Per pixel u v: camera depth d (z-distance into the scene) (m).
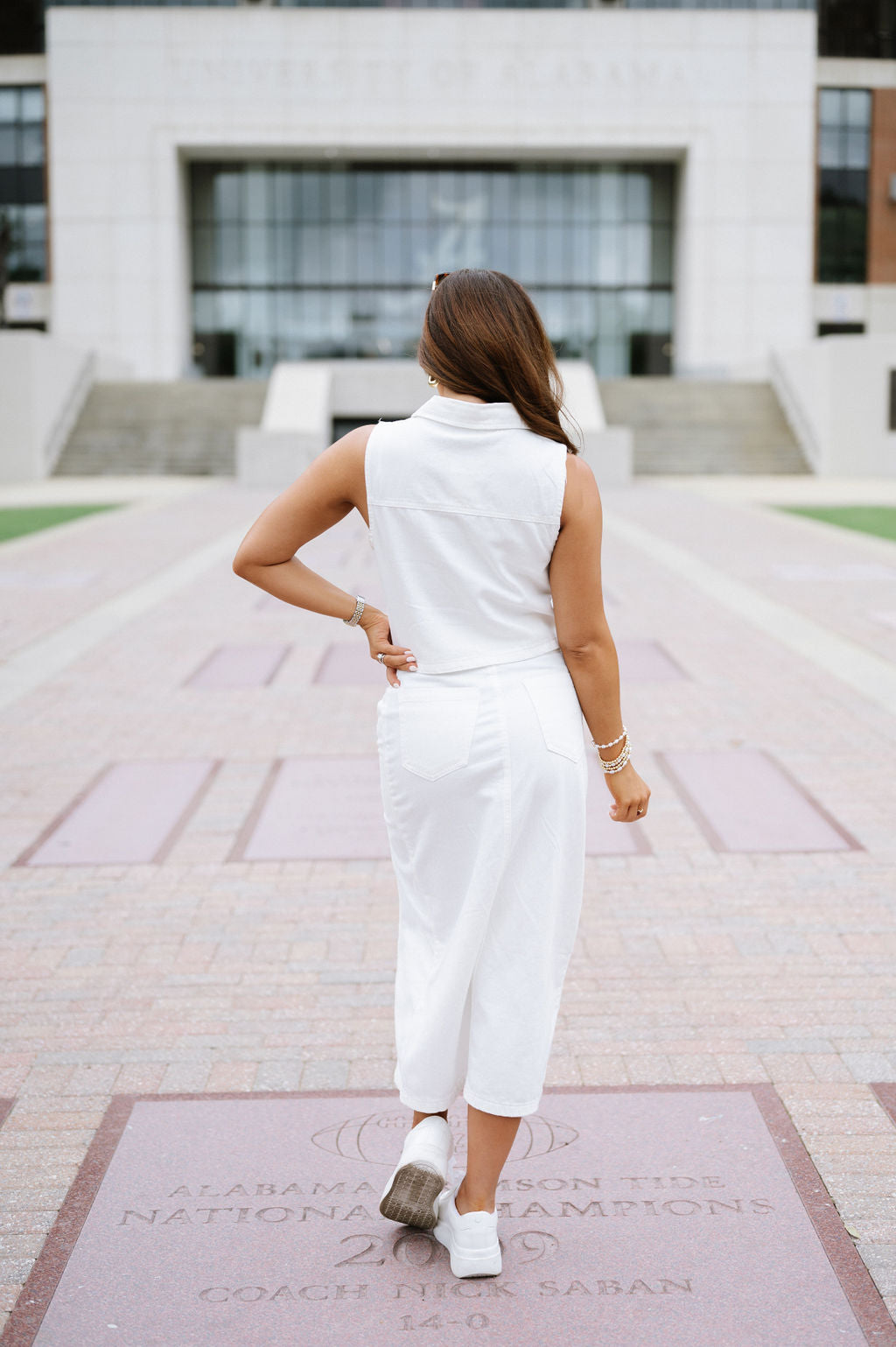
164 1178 2.63
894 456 30.30
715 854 4.74
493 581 2.20
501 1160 2.31
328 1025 3.38
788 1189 2.57
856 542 15.04
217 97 42.12
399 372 32.06
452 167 44.38
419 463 2.17
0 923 4.14
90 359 34.06
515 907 2.23
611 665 2.28
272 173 44.38
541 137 42.44
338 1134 2.81
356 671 8.09
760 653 8.48
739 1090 2.99
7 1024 3.40
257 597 11.16
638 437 32.34
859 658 8.25
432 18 41.94
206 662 8.41
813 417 31.02
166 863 4.70
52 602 10.86
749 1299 2.24
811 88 42.59
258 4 43.75
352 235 44.59
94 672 8.09
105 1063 3.17
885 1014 3.41
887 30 44.91
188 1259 2.36
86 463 30.58
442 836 2.23
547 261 44.91
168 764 6.03
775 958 3.81
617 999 3.54
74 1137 2.81
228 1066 3.15
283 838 4.97
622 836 4.95
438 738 2.19
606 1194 2.56
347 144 42.31
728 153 42.78
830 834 4.95
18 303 45.06
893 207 45.66
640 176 44.66
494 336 2.14
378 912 4.21
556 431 2.19
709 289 43.41
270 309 45.00
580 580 2.20
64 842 4.95
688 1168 2.65
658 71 42.38
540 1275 2.31
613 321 45.22
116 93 42.12
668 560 13.40
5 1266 2.35
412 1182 2.29
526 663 2.24
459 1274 2.29
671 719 6.78
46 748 6.32
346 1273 2.32
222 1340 2.14
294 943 3.96
